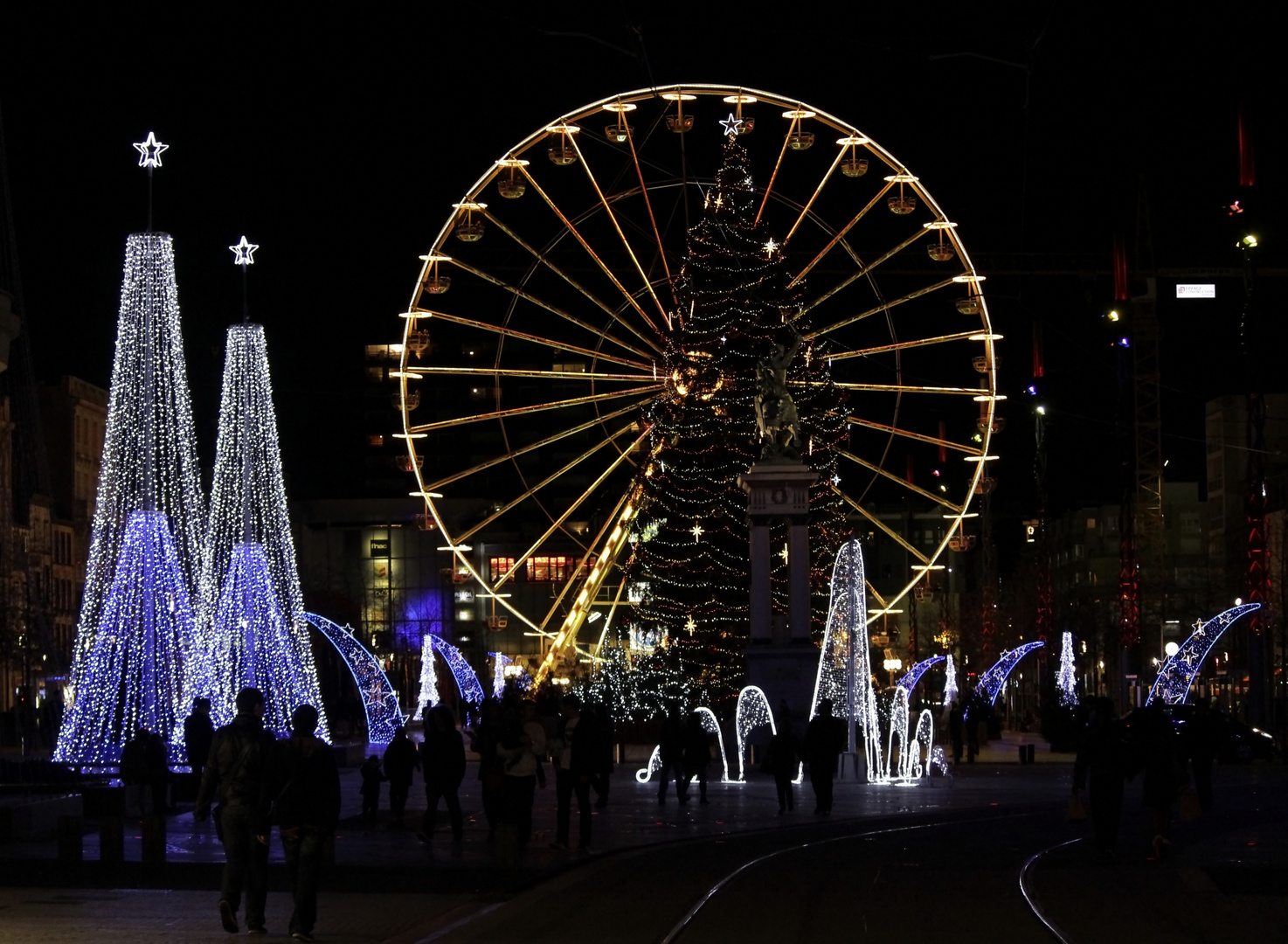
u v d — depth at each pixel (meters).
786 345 78.00
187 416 63.84
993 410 73.50
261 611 71.56
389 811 41.12
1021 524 179.50
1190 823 37.88
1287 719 77.94
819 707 42.06
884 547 188.62
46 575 117.06
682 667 84.06
